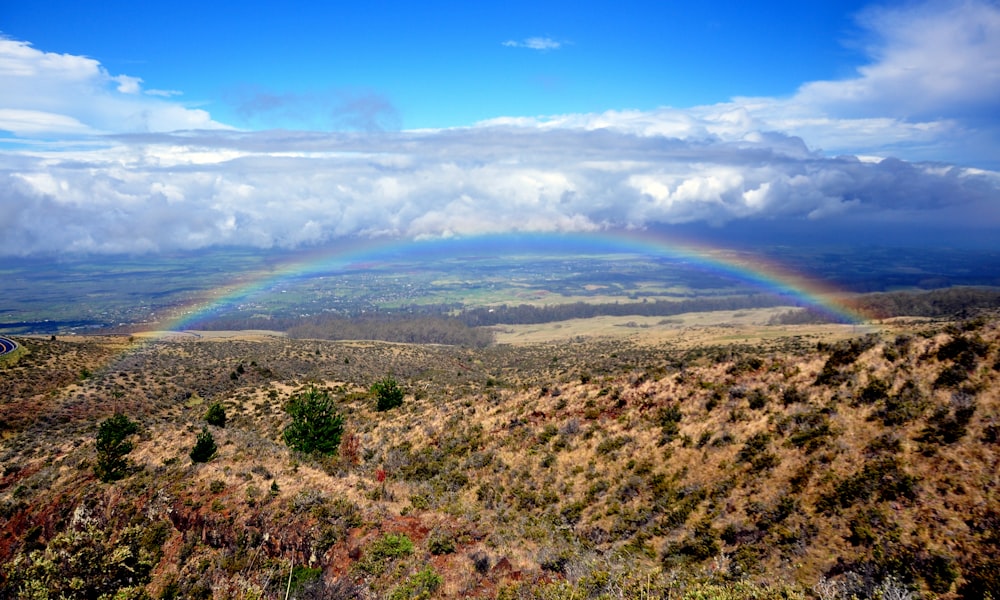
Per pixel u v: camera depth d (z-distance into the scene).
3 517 28.17
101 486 28.47
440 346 135.38
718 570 19.20
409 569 20.95
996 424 19.95
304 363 87.44
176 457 31.55
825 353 30.14
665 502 25.02
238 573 22.30
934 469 19.66
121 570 19.69
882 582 16.69
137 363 73.12
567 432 34.28
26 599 17.41
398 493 29.78
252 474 28.95
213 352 86.69
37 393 54.59
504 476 32.28
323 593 19.86
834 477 21.50
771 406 27.66
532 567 21.25
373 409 51.25
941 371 23.52
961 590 15.75
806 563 18.77
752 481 23.67
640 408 33.56
